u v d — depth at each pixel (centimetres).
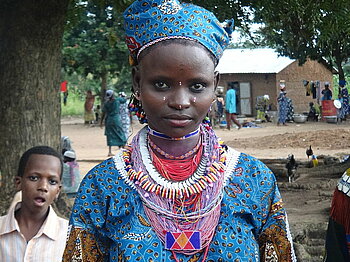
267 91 3312
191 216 197
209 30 196
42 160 343
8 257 347
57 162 349
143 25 196
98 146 1897
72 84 4412
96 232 205
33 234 350
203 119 209
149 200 199
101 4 856
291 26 841
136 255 194
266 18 823
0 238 350
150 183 200
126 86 3578
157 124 199
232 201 201
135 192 202
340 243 305
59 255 349
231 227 198
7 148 695
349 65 3450
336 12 772
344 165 1079
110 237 202
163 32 192
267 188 206
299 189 946
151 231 196
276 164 1156
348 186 302
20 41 686
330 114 2611
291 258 207
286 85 3309
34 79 695
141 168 205
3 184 691
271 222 207
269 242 208
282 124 2600
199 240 195
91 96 2853
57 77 718
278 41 1162
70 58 2520
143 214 199
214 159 205
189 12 195
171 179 203
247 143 1831
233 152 212
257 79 3328
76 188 801
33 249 347
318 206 795
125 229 199
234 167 207
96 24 2512
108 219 202
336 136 1855
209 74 196
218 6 800
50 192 346
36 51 691
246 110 3369
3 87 695
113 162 209
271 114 3072
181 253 195
